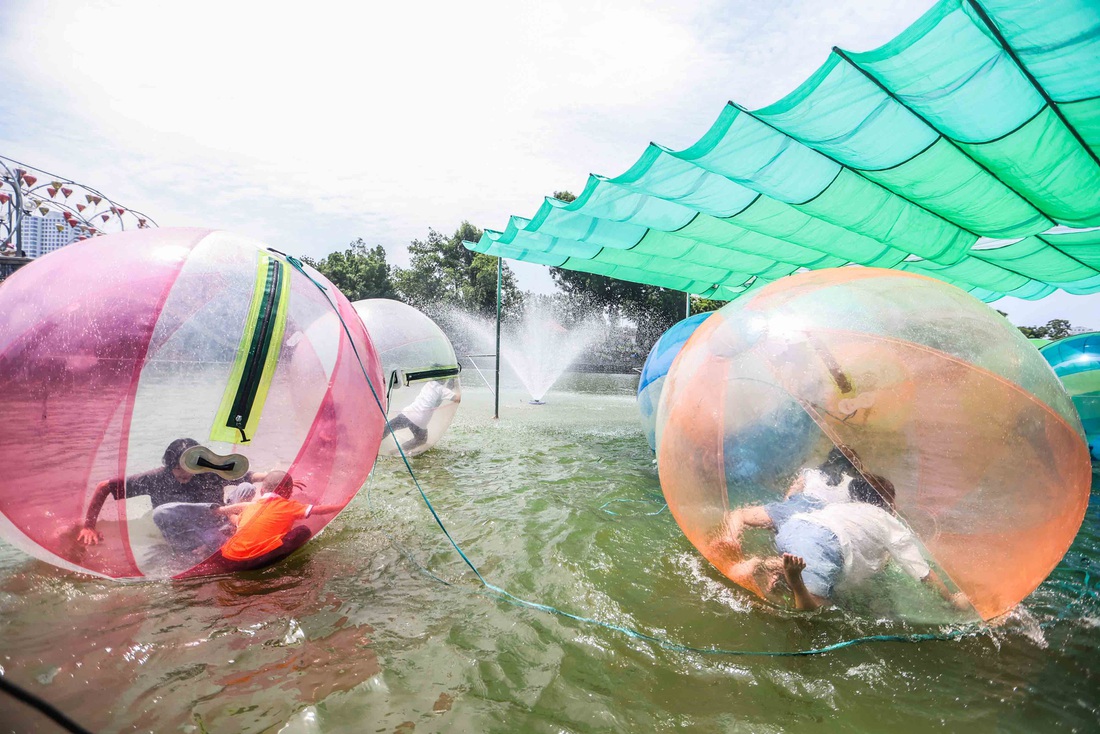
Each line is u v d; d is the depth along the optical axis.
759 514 2.33
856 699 1.93
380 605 2.51
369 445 2.98
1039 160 4.09
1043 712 1.88
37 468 2.21
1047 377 2.30
